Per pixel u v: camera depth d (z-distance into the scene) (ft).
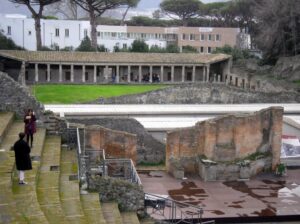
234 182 116.78
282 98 211.61
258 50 375.25
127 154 119.96
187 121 152.56
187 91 214.90
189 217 92.48
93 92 245.86
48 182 79.41
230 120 119.34
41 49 325.01
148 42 390.83
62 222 64.80
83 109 161.58
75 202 74.02
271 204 102.53
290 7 276.62
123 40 380.99
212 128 118.21
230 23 458.91
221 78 317.63
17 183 75.20
